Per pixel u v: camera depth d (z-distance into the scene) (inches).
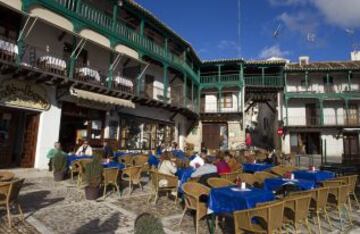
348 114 1274.6
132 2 770.2
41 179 464.8
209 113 1221.1
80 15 653.3
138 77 807.1
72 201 332.2
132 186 438.9
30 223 251.4
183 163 471.8
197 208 244.8
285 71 1270.9
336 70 1255.5
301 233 250.4
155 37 991.0
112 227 251.6
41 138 581.0
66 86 601.3
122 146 793.6
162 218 282.4
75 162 443.8
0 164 554.9
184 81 1041.5
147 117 910.4
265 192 233.5
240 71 1232.8
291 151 1273.4
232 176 351.6
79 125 709.9
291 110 1304.1
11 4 525.3
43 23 597.6
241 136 1209.4
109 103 684.7
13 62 490.6
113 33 740.7
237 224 195.3
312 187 290.5
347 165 674.8
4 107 546.9
